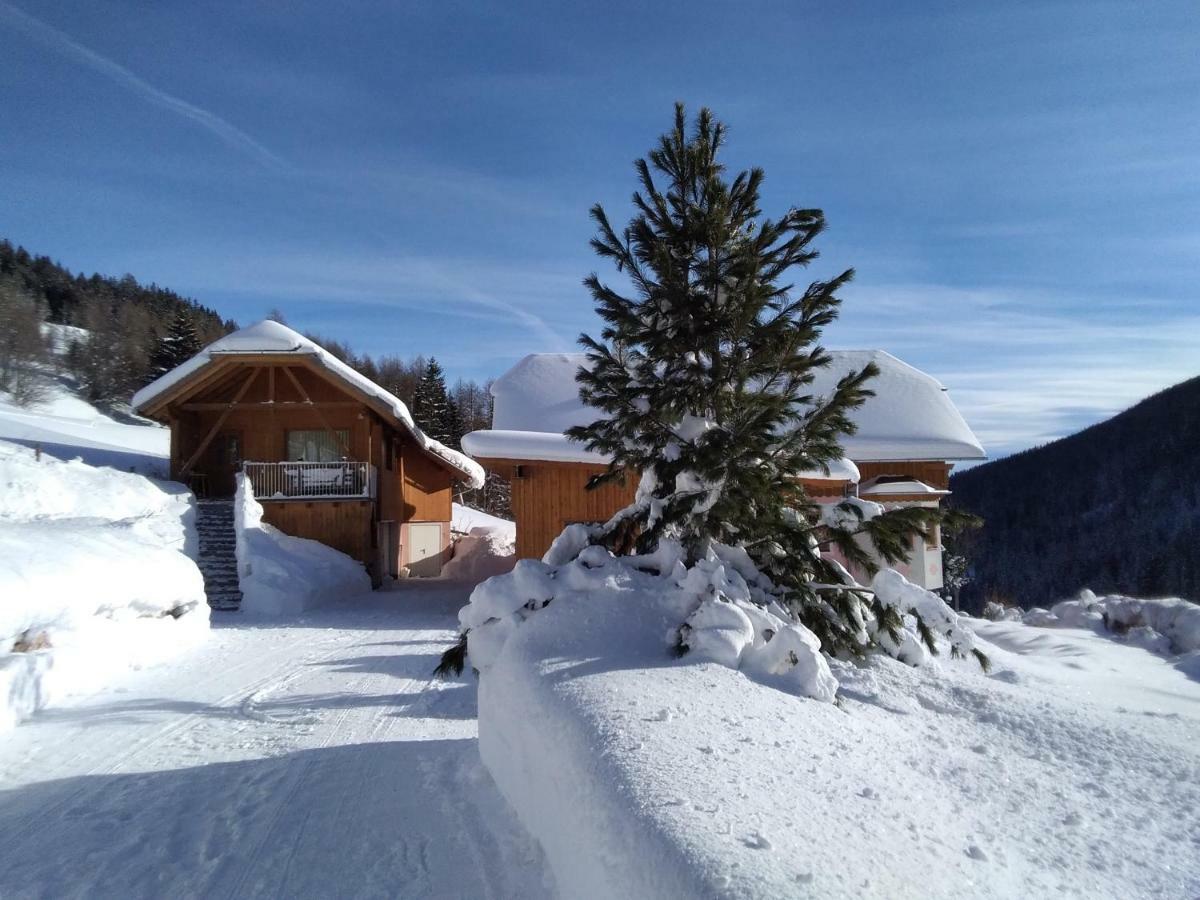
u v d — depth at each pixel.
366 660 10.92
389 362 83.75
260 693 8.74
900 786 3.85
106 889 4.17
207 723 7.44
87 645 8.87
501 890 3.83
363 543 21.19
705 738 3.80
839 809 3.26
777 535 6.64
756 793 3.20
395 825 4.84
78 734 7.04
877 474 19.42
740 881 2.36
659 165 7.16
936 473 19.36
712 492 6.41
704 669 4.96
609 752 3.48
